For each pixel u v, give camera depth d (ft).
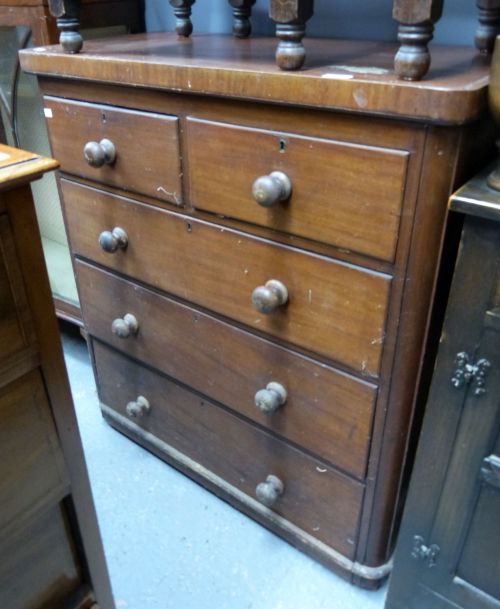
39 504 2.33
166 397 3.97
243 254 2.86
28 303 1.99
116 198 3.36
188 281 3.24
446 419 2.48
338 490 3.19
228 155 2.64
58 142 3.48
